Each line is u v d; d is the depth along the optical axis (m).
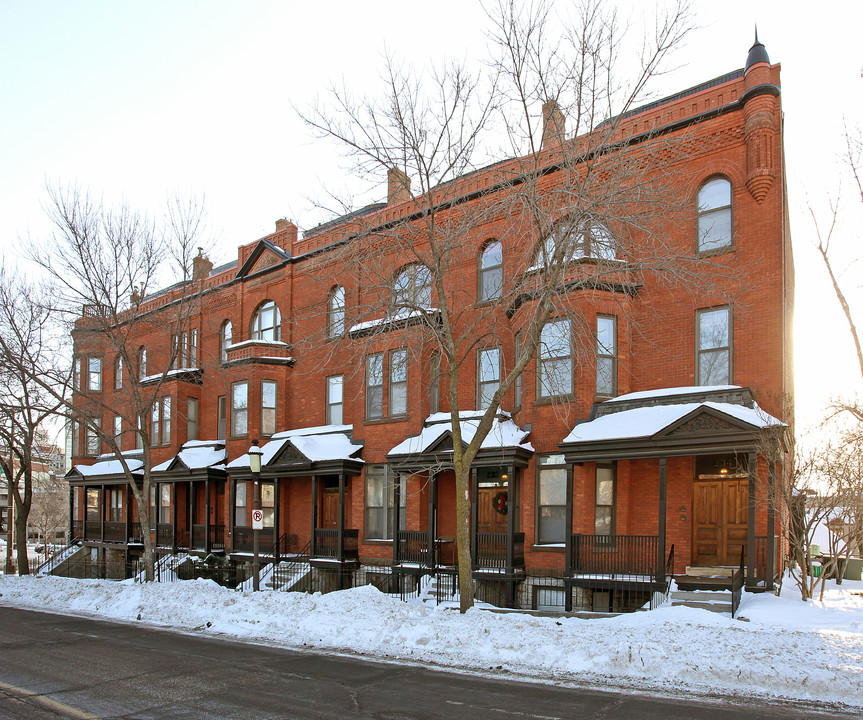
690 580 15.48
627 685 9.11
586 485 17.88
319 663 10.88
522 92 13.84
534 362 19.14
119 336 24.11
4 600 21.92
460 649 11.20
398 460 21.30
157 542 30.27
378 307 16.11
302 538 25.98
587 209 13.38
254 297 29.59
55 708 8.36
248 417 26.97
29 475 30.70
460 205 19.42
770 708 7.95
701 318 17.88
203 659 11.36
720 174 17.89
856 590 18.81
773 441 14.49
